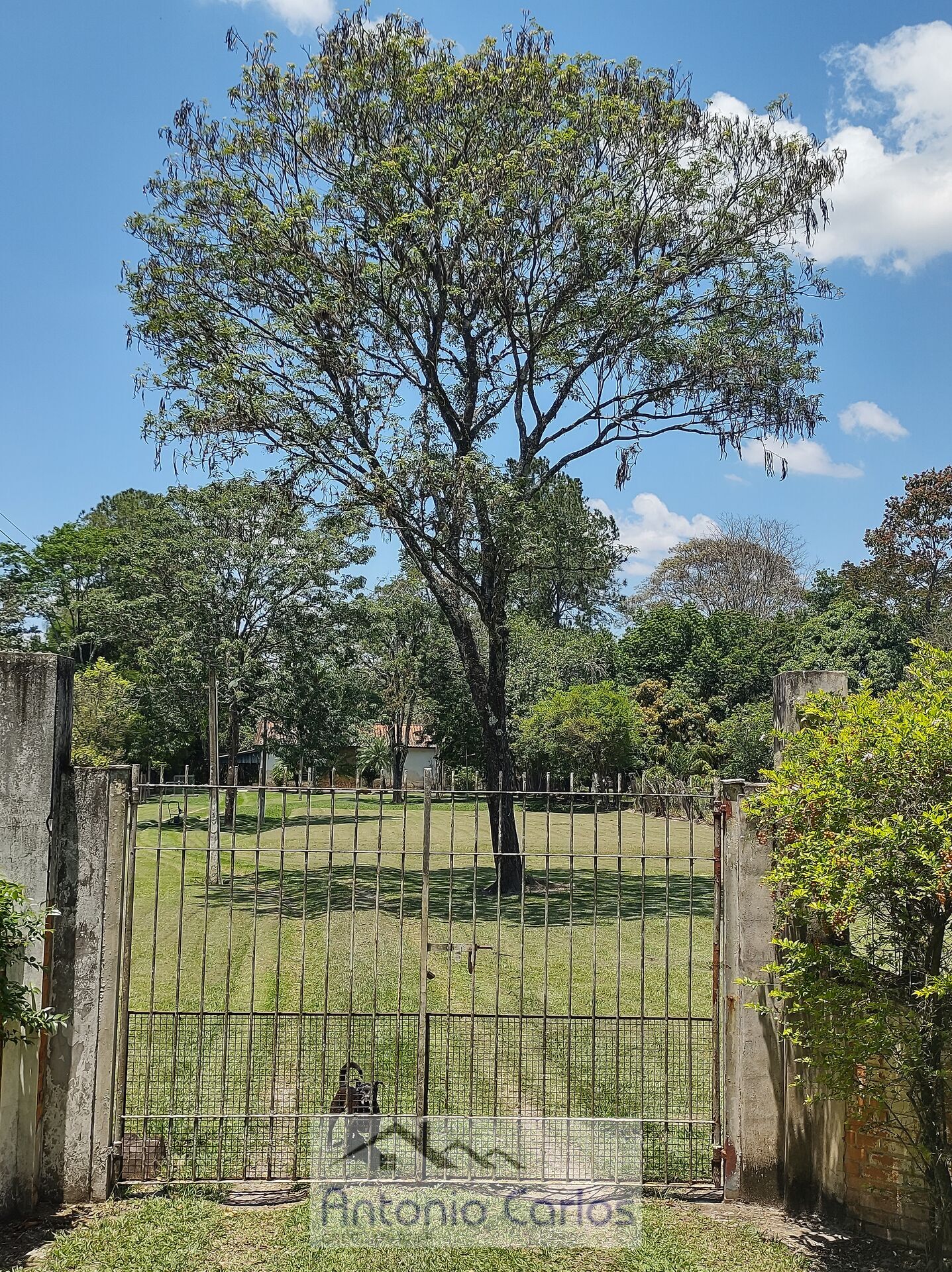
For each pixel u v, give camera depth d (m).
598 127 16.08
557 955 12.73
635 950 13.09
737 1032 6.11
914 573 38.50
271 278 17.09
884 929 5.37
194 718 24.14
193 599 21.47
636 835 26.72
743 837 6.20
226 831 26.55
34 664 5.87
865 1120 5.43
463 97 16.03
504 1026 9.34
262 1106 7.18
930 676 5.71
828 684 6.22
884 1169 5.61
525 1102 7.34
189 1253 5.20
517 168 15.50
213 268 16.91
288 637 22.19
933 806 4.89
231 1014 6.13
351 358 16.89
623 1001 10.31
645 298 17.23
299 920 15.17
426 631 40.88
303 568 22.14
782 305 17.91
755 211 16.94
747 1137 6.01
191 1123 6.83
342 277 16.80
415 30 16.05
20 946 5.37
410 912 16.09
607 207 16.56
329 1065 8.05
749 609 60.16
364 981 11.14
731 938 6.23
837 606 40.41
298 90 16.06
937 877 4.74
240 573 22.11
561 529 18.62
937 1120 5.17
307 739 23.36
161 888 18.48
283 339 17.36
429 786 6.43
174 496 22.27
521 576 19.89
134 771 6.09
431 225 16.05
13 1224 5.56
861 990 5.21
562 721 37.12
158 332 16.64
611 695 37.91
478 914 16.00
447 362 19.05
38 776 5.82
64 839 5.96
